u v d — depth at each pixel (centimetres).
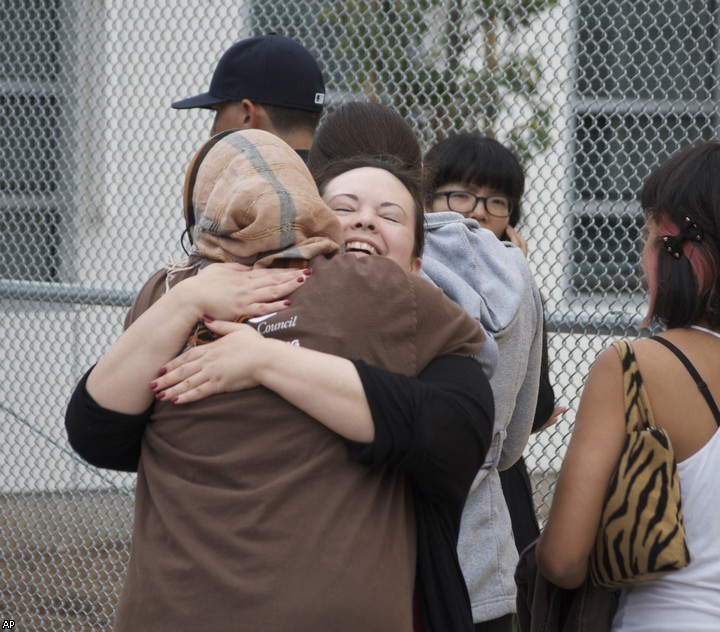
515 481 786
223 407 486
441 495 500
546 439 914
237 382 485
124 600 486
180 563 468
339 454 477
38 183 1083
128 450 533
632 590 575
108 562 1030
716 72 833
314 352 483
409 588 480
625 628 573
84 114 1065
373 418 472
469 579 656
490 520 669
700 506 555
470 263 653
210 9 1029
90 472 1046
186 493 478
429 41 927
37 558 1059
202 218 527
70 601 1035
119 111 1064
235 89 854
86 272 1067
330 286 503
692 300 576
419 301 506
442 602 508
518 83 903
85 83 1065
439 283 643
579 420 582
